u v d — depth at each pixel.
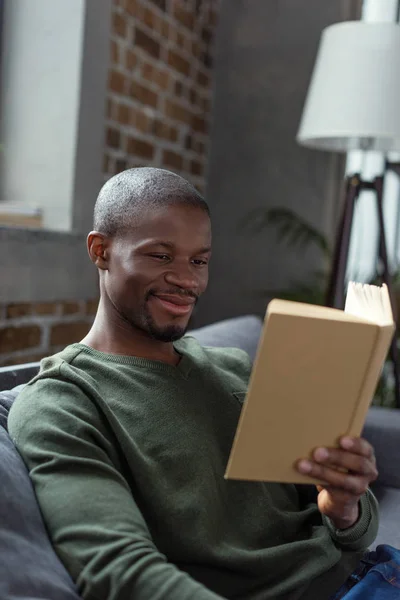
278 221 3.27
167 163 3.03
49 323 2.31
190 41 3.13
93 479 0.79
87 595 0.73
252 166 3.33
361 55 2.21
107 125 2.55
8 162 2.38
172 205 0.93
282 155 3.28
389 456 1.68
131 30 2.64
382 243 2.42
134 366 0.96
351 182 2.44
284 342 0.67
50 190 2.34
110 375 0.94
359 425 0.74
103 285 0.99
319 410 0.71
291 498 1.10
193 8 3.12
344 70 2.23
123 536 0.73
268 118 3.30
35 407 0.87
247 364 1.17
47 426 0.84
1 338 2.09
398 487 1.67
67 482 0.79
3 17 2.36
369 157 3.23
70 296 2.37
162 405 0.94
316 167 3.22
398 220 3.24
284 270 3.28
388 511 1.50
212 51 3.36
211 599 0.68
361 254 3.26
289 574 0.95
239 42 3.34
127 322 0.97
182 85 3.09
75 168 2.31
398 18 3.20
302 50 3.23
